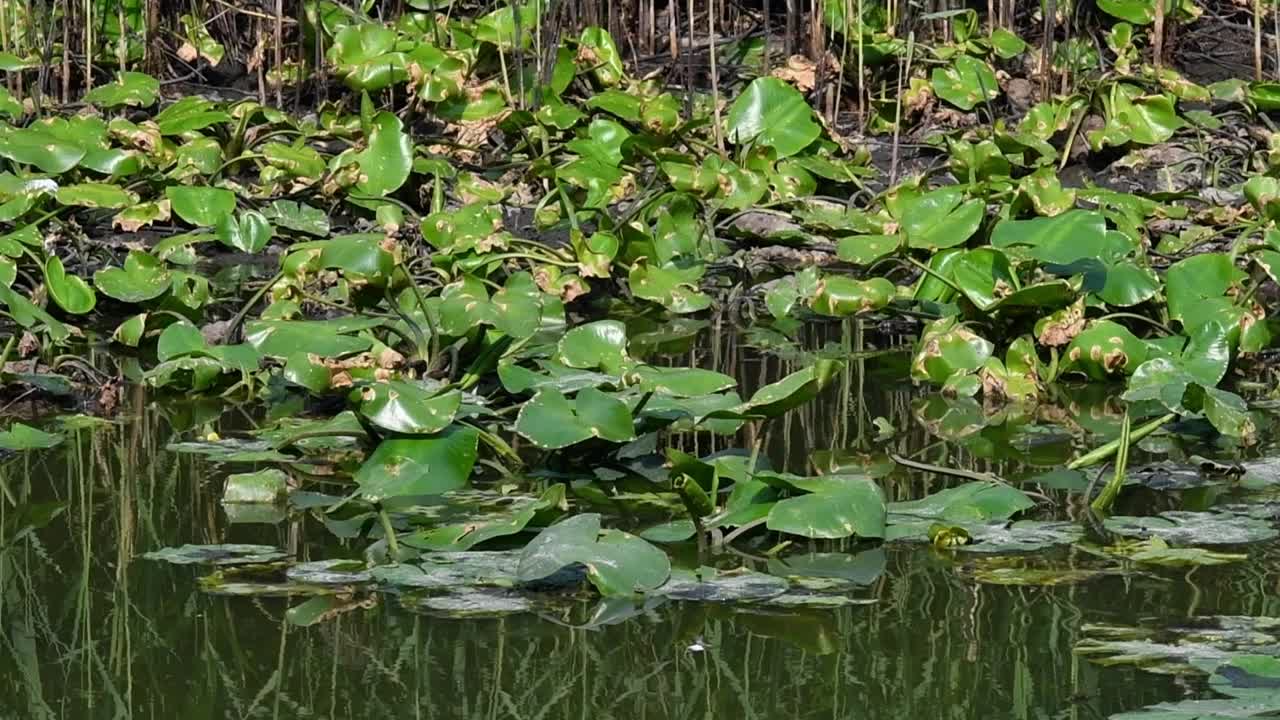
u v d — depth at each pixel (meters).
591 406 4.81
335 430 5.05
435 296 6.88
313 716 3.39
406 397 4.82
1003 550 4.36
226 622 3.87
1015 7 11.32
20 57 9.98
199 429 5.54
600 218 7.80
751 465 4.92
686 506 4.36
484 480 4.99
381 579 4.13
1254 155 8.89
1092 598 3.99
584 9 10.59
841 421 5.67
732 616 3.90
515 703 3.45
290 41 10.73
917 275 7.46
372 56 9.38
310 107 10.36
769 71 10.17
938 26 10.66
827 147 9.09
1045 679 3.52
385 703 3.44
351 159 8.19
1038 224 6.49
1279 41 9.98
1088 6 11.02
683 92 10.16
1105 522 4.57
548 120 9.21
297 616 3.91
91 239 8.09
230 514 4.67
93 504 4.76
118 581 4.14
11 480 4.98
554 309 6.55
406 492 4.64
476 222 7.50
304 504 4.77
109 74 10.66
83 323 6.98
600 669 3.61
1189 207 8.29
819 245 8.00
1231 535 4.44
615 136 8.95
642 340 6.80
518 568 3.98
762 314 7.33
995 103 10.16
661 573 4.02
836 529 4.29
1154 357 6.00
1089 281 6.42
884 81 10.20
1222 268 6.37
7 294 6.05
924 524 4.53
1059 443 5.40
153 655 3.70
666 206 7.76
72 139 8.52
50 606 3.99
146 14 10.52
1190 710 3.28
